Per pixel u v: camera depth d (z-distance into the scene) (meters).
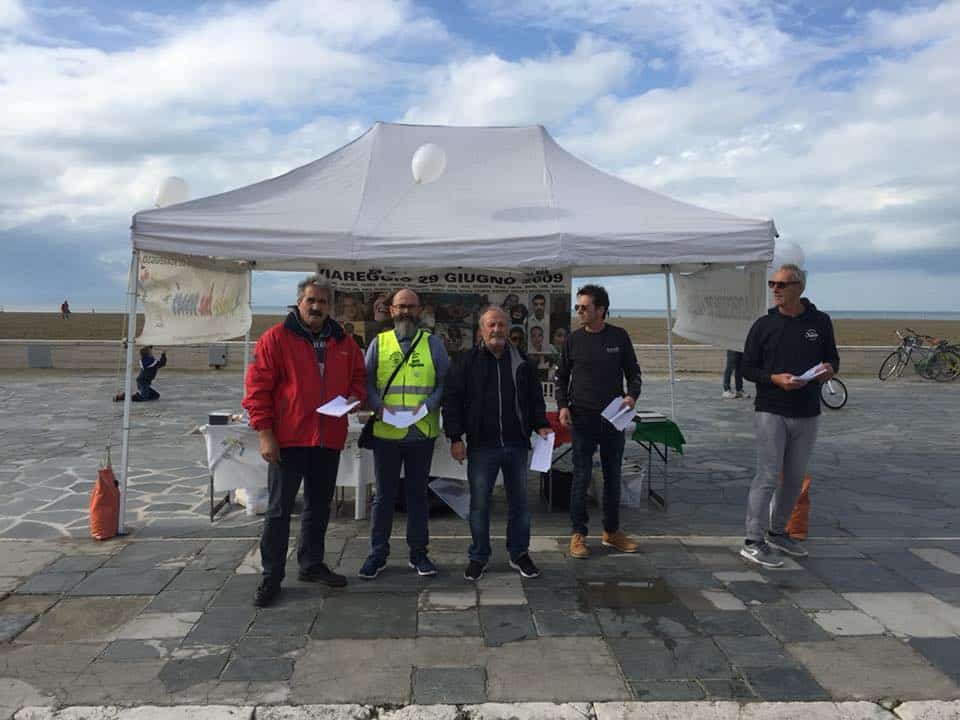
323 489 4.14
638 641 3.52
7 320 58.12
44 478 6.94
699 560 4.70
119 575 4.35
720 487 6.80
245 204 5.25
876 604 3.98
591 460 4.71
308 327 3.98
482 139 6.60
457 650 3.42
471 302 6.33
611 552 4.86
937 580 4.35
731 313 5.74
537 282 6.31
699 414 11.70
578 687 3.09
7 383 15.36
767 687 3.09
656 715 2.88
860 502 6.27
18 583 4.20
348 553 4.80
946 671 3.23
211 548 4.85
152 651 3.38
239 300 6.76
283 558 3.98
